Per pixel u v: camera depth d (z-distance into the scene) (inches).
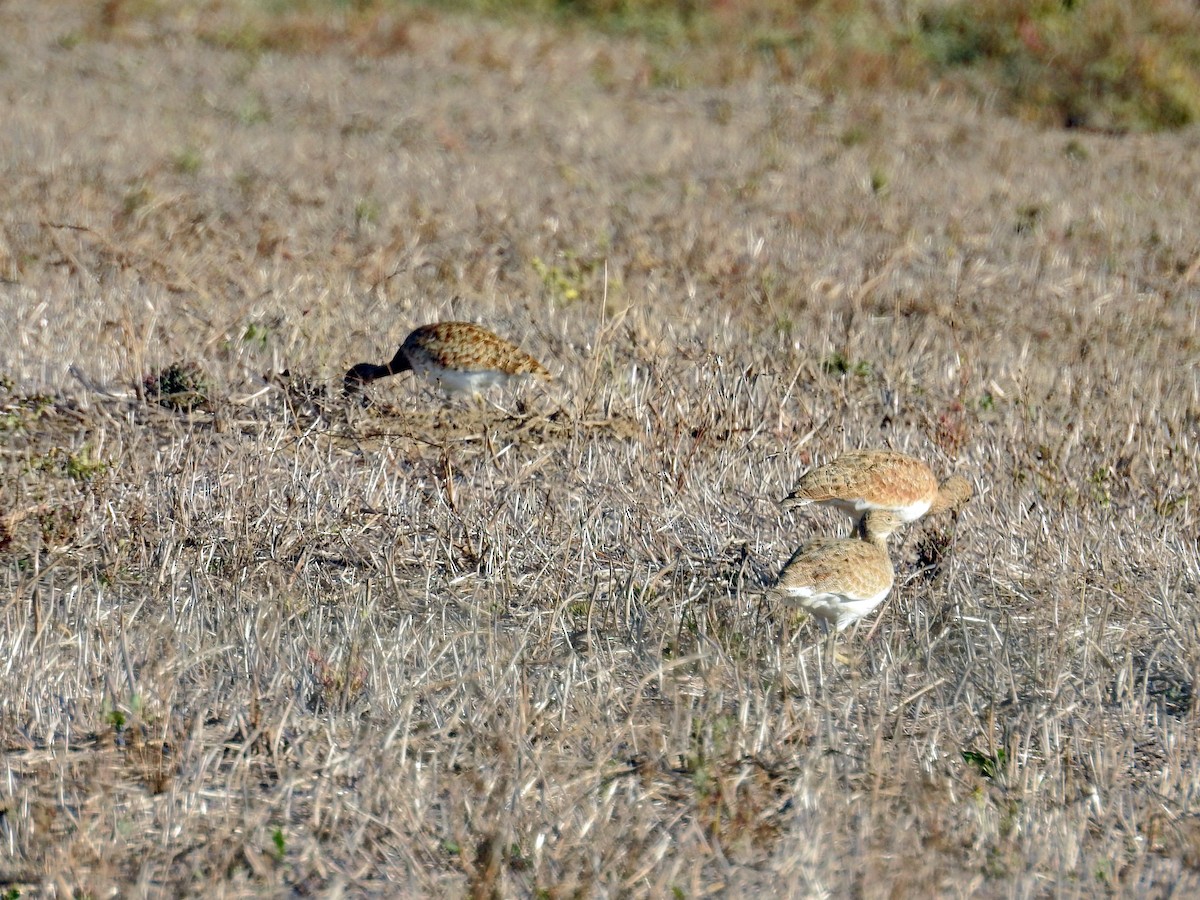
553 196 1432.1
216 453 733.9
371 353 912.9
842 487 626.8
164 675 507.8
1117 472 772.6
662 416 786.2
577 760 478.3
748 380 840.9
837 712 523.5
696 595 620.7
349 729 495.2
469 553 655.1
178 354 839.1
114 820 434.9
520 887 413.1
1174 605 629.9
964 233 1378.0
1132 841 451.8
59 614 579.5
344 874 416.8
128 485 689.6
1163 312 1150.3
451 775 466.3
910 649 593.3
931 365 956.6
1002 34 2217.0
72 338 903.1
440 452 748.0
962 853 436.8
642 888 413.7
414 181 1493.6
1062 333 1074.7
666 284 1107.9
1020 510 721.0
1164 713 543.5
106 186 1369.3
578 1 2485.2
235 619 579.5
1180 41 2191.2
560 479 734.5
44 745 481.1
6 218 1213.7
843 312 1076.5
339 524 675.4
